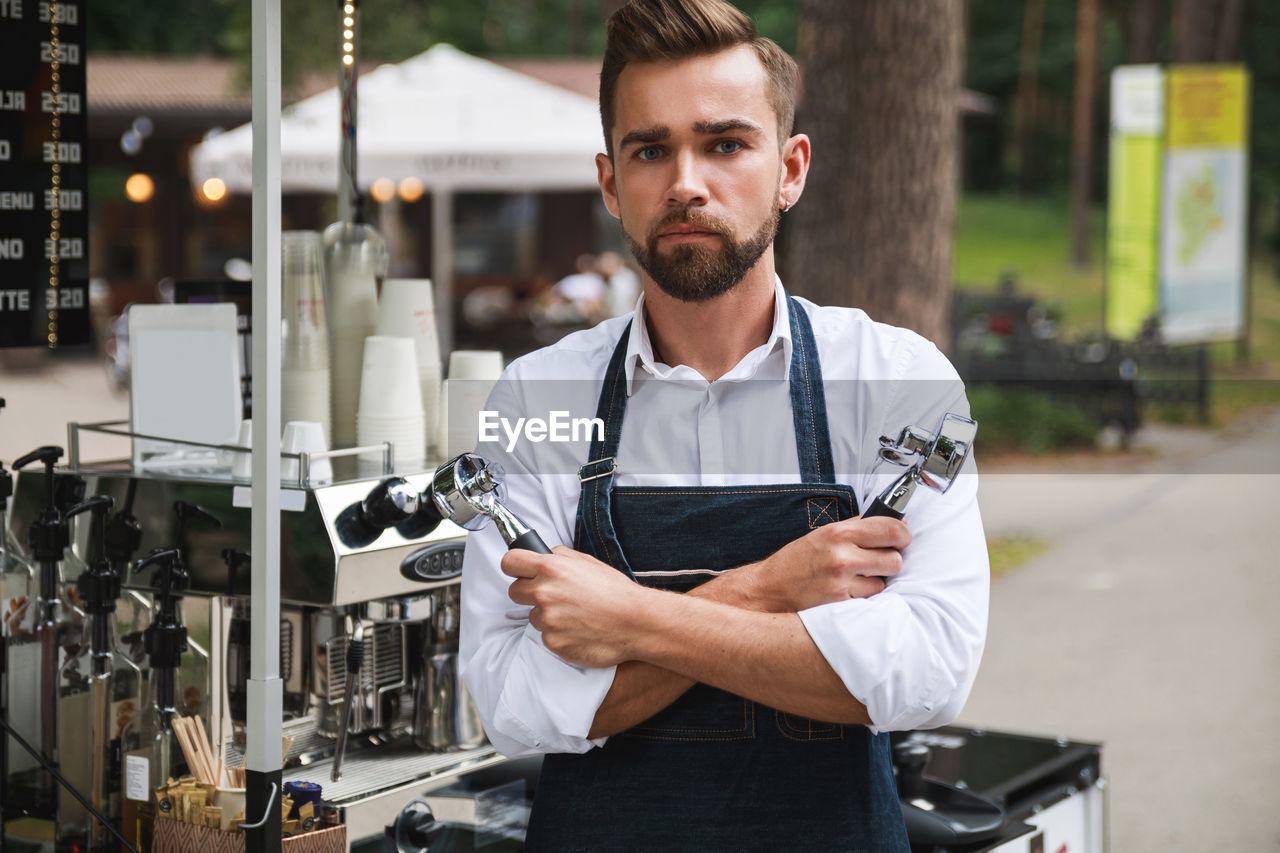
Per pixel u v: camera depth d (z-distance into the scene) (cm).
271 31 160
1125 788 412
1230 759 437
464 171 819
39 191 237
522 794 219
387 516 186
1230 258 1359
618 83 145
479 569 156
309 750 199
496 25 3055
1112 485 951
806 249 696
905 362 153
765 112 144
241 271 1461
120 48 2109
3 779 205
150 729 191
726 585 146
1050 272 2995
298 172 825
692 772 150
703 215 142
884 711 139
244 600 196
